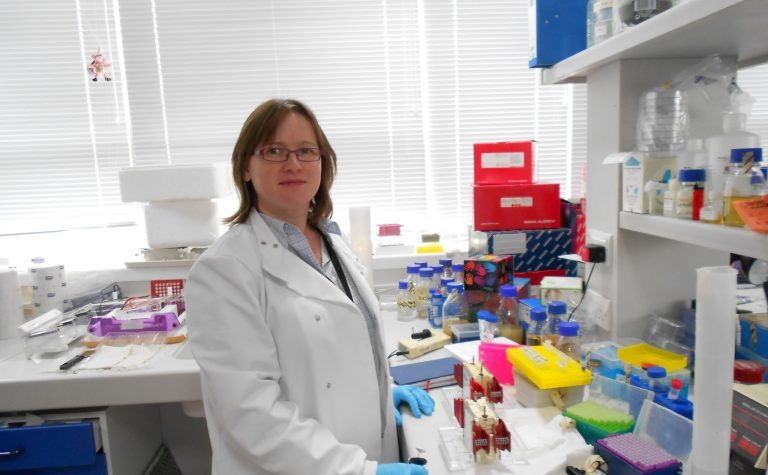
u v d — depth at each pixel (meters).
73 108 2.27
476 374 1.06
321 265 1.21
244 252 1.03
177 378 1.38
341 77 2.34
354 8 2.30
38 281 1.88
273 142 1.03
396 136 2.40
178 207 2.04
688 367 1.22
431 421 1.14
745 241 0.83
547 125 2.46
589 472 0.87
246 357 0.93
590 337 1.50
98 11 2.23
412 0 2.31
